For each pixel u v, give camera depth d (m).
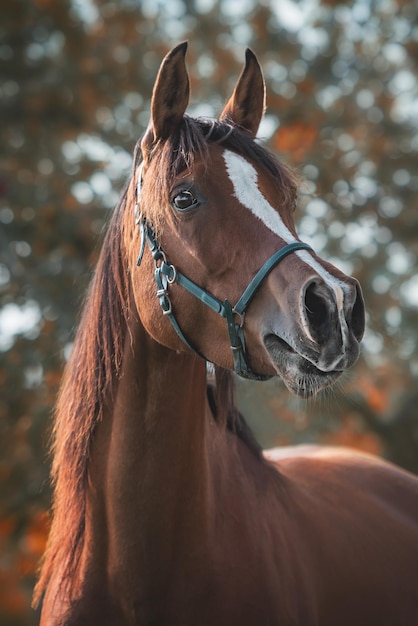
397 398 13.37
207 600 3.84
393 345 13.20
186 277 3.68
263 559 4.04
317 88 15.19
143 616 3.85
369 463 5.53
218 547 3.92
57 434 4.22
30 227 12.88
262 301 3.50
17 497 11.34
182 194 3.65
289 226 3.65
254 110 4.20
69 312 12.02
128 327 3.95
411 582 4.82
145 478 3.85
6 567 11.95
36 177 13.21
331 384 3.34
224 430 4.25
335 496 4.93
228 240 3.59
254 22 15.42
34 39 13.69
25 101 13.27
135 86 14.41
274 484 4.48
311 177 13.42
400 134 15.24
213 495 3.98
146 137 3.92
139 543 3.85
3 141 13.41
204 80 14.64
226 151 3.74
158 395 3.86
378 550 4.76
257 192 3.64
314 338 3.26
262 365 3.56
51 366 11.71
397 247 14.67
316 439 12.45
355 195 14.27
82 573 3.96
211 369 4.33
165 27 15.44
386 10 16.31
